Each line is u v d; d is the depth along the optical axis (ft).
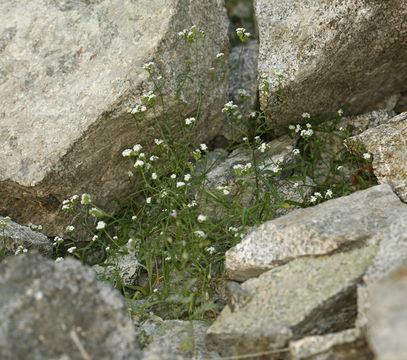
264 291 2.09
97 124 2.52
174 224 2.53
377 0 2.56
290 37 2.63
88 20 2.66
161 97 2.55
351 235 2.11
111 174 2.66
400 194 2.42
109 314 1.94
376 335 1.71
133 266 2.52
